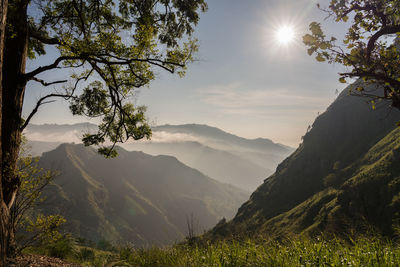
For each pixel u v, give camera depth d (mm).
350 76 3109
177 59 8406
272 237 3674
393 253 2721
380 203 81188
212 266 3457
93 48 7336
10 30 6285
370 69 3025
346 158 141375
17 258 5828
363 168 116062
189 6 10852
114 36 7602
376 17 3293
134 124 10234
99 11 9234
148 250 5836
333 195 102688
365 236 3070
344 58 3041
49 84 7809
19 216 6379
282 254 3191
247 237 3906
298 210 109625
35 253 7031
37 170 6770
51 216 6605
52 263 5996
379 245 2893
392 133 123062
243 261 3350
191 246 4730
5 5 3188
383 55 3115
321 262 2811
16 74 6543
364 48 3170
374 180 89250
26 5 6766
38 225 6445
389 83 2947
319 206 102188
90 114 9664
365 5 3236
